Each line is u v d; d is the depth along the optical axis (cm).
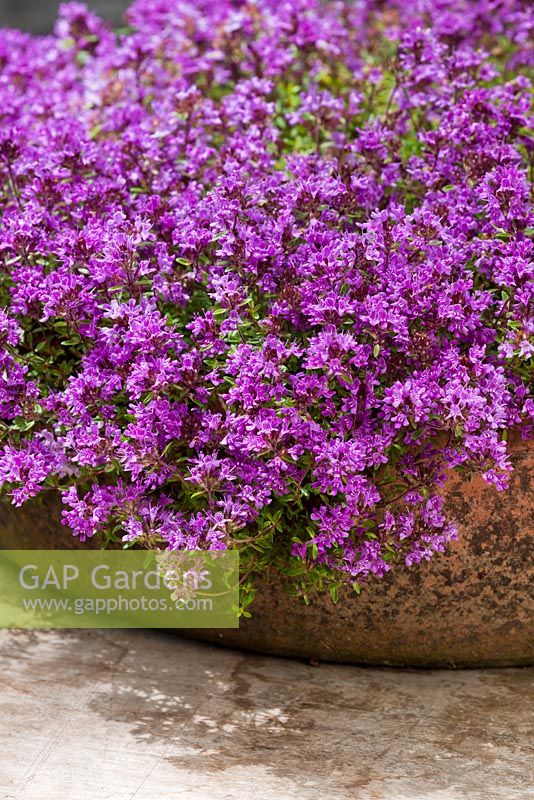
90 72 442
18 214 315
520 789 268
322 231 297
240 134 344
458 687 316
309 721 298
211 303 306
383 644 317
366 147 328
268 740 289
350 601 308
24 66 457
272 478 271
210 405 287
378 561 280
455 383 263
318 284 278
